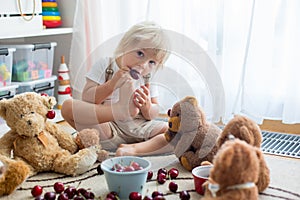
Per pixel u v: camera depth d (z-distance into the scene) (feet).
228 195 3.02
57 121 6.38
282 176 4.19
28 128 4.24
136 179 3.65
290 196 3.72
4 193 3.71
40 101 4.47
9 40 7.35
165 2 6.28
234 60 6.03
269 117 5.97
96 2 6.87
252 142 3.86
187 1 6.15
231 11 5.90
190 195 3.73
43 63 6.70
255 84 5.87
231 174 3.01
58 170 4.29
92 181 4.09
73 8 7.34
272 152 5.04
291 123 5.72
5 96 6.02
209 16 6.01
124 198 3.70
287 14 5.60
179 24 6.27
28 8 6.31
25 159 4.29
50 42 7.24
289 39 5.62
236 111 6.11
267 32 5.70
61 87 6.88
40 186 3.81
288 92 5.64
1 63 5.93
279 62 5.75
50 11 7.00
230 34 5.97
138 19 6.60
